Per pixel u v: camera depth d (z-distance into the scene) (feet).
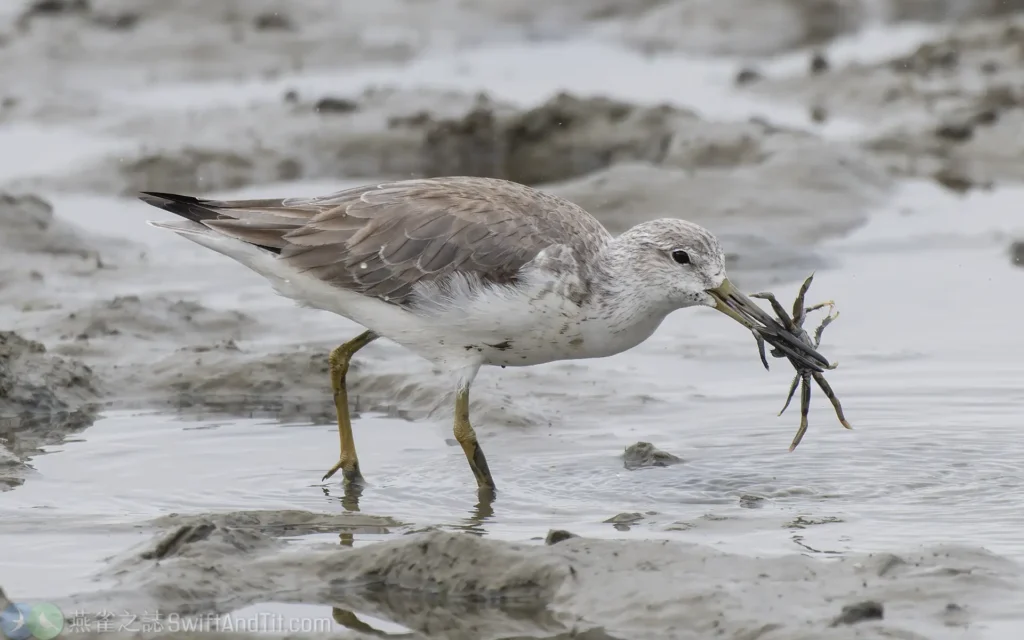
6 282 59.88
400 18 121.90
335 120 87.04
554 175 81.25
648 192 69.62
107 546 33.19
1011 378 46.50
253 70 108.06
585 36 121.08
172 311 54.70
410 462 40.70
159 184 80.07
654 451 39.78
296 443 42.57
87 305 55.88
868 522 33.73
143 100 98.22
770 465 38.88
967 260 62.49
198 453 41.39
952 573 28.86
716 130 78.59
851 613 27.02
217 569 30.83
